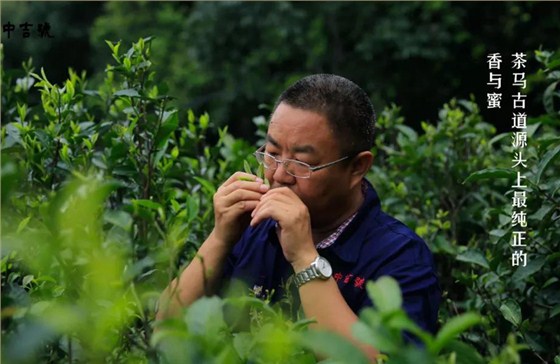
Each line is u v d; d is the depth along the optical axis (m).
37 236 1.63
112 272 1.57
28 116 3.19
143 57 2.67
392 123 4.03
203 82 10.63
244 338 1.56
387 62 10.17
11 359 1.39
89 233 1.65
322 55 10.23
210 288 2.38
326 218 2.39
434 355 1.29
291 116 2.29
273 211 2.21
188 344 1.34
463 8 10.10
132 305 1.71
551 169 3.07
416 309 2.28
